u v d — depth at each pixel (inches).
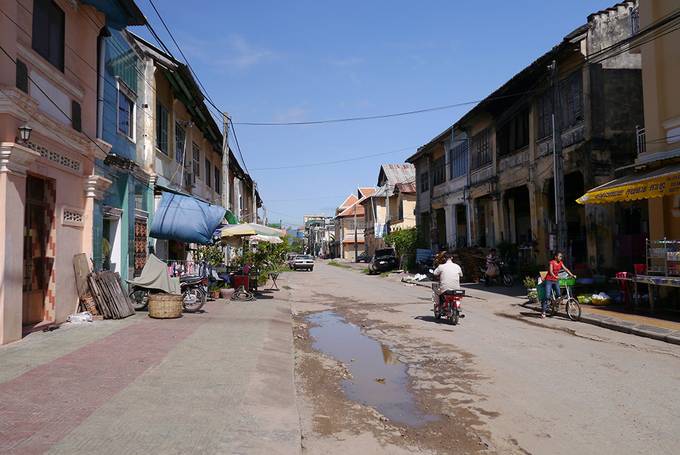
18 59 331.6
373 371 322.7
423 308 648.4
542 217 841.5
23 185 330.0
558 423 218.8
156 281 478.3
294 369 318.0
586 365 322.7
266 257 788.0
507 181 966.4
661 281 494.9
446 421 225.9
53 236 391.2
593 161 692.7
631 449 189.3
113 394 228.4
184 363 291.6
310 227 4852.4
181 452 170.2
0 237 309.4
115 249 538.3
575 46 693.3
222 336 384.2
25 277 366.9
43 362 278.5
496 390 271.3
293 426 206.2
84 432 183.5
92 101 444.1
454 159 1257.4
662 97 565.0
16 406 208.7
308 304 706.2
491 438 204.2
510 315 562.3
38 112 343.3
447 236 1311.5
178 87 705.6
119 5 426.3
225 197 752.3
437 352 371.9
